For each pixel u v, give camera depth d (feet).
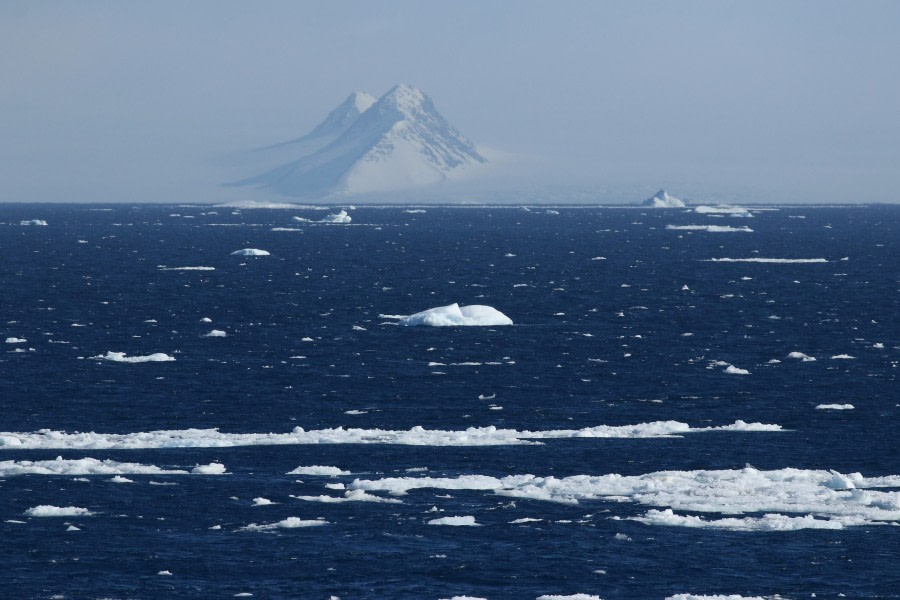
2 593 339.57
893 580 354.74
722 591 347.97
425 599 341.62
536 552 376.48
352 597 342.03
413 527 399.03
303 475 464.65
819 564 366.43
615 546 381.81
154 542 382.42
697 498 428.97
